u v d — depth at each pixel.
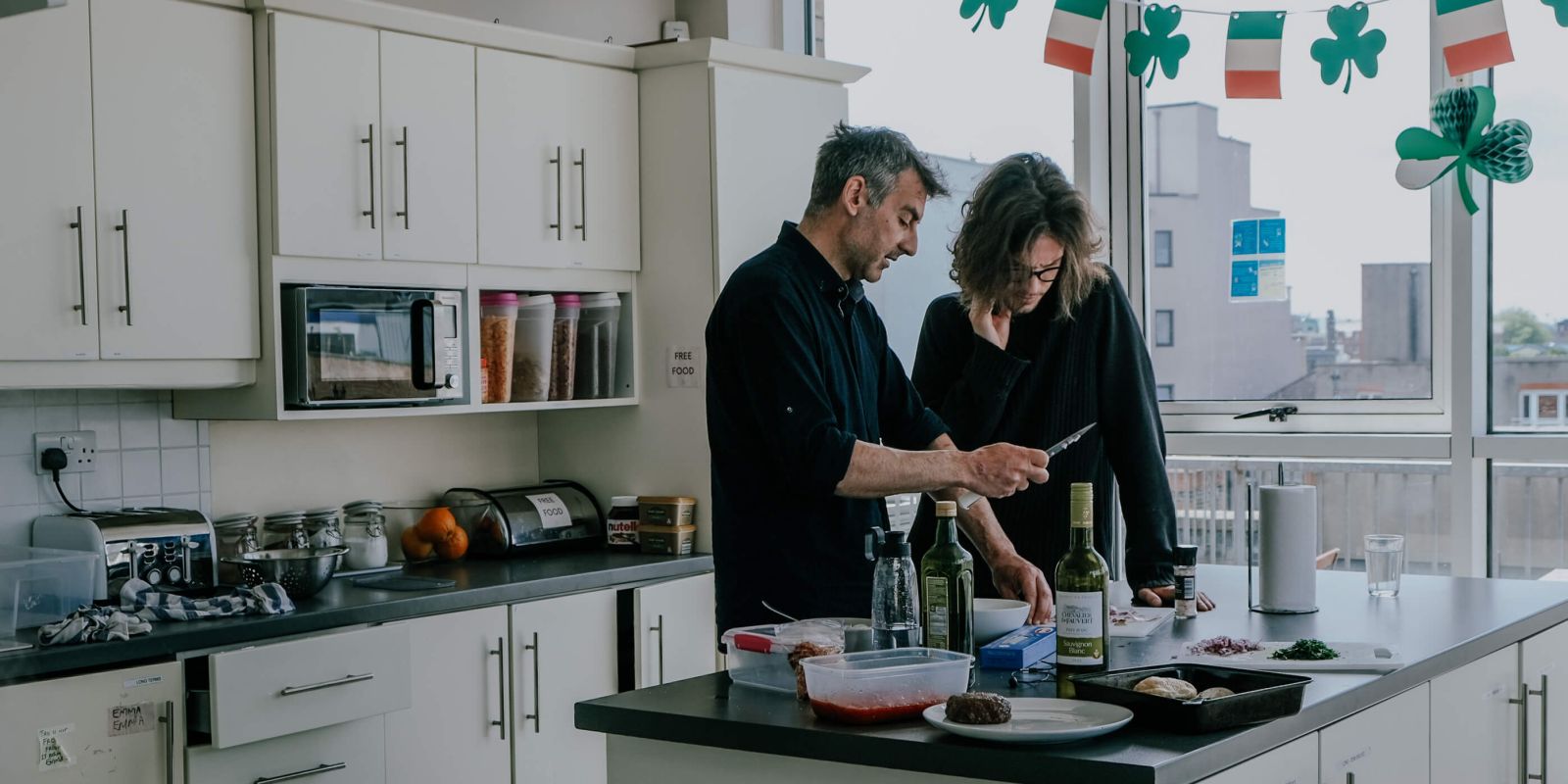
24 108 3.00
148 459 3.53
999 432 3.08
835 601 2.45
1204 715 1.75
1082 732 1.70
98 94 3.12
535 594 3.64
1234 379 4.37
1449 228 3.95
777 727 1.84
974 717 1.75
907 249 2.60
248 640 3.04
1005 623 2.28
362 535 3.82
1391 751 2.17
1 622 2.88
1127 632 2.42
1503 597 2.84
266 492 3.78
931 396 3.19
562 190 4.00
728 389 2.45
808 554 2.45
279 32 3.39
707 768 1.97
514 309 3.94
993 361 3.01
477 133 3.80
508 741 3.57
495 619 3.55
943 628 2.09
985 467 2.24
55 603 2.98
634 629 3.87
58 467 3.33
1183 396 4.46
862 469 2.24
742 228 4.15
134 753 2.85
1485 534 3.94
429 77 3.69
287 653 2.96
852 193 2.51
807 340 2.38
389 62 3.61
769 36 4.75
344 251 3.52
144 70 3.20
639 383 4.24
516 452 4.41
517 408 3.92
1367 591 2.91
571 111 4.03
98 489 3.43
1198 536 4.39
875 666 1.92
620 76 4.17
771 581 2.45
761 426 2.35
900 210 2.54
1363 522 4.12
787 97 4.29
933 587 2.10
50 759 2.73
